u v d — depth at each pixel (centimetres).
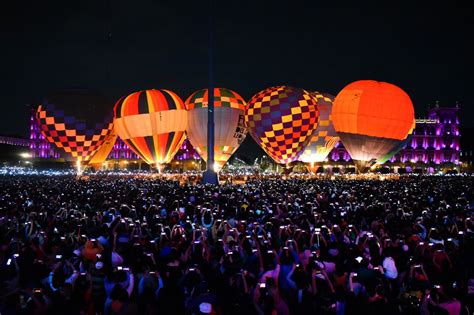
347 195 2503
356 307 773
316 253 1040
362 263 905
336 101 4750
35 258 994
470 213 1908
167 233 1284
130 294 823
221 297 829
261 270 947
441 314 750
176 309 740
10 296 749
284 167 4628
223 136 4816
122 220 1325
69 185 3506
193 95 5003
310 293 807
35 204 1920
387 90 4594
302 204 1966
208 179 3956
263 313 769
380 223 1439
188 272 855
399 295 953
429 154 12925
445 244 1115
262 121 4416
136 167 13525
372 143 4588
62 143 4459
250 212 1661
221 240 1059
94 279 842
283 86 4609
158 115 4572
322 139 5506
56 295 767
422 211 1797
